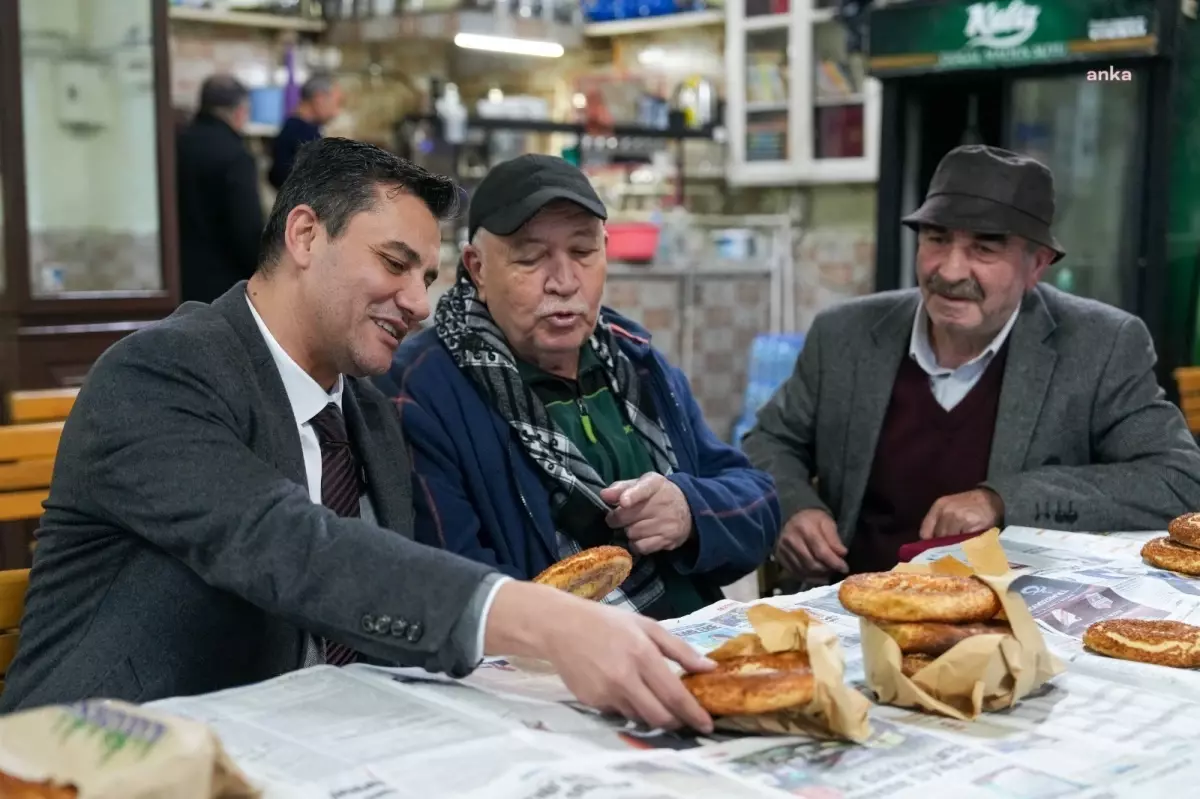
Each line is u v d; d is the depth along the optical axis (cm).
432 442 171
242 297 139
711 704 98
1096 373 210
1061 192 314
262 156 556
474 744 96
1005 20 303
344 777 89
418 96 612
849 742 99
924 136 339
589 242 176
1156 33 282
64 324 349
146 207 364
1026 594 146
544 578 131
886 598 109
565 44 584
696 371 544
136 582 126
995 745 98
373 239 133
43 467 168
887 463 221
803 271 568
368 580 112
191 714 103
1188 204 306
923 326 220
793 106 528
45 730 81
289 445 134
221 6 548
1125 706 108
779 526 199
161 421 123
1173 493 196
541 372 183
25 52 336
